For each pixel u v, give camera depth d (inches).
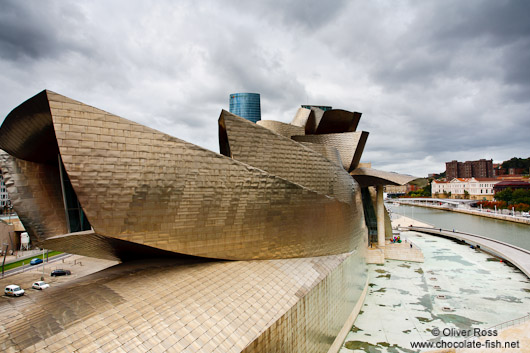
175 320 478.9
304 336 632.4
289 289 642.8
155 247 576.1
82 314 465.4
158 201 558.3
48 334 422.6
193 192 589.3
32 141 608.1
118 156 519.8
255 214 676.7
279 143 797.2
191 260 682.8
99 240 615.2
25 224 653.3
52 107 474.9
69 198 676.1
